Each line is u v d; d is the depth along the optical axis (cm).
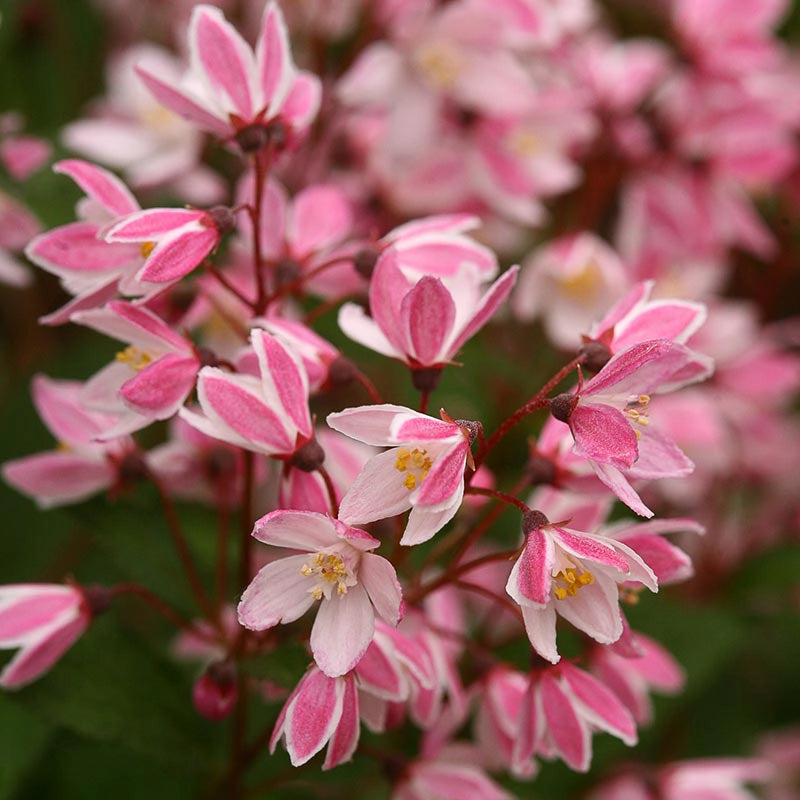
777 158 39
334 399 35
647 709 32
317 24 38
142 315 29
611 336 29
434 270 31
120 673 32
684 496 39
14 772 33
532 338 39
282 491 29
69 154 37
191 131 38
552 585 28
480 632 35
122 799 35
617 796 36
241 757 31
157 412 29
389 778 31
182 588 33
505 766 31
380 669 29
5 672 30
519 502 28
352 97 37
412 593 30
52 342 39
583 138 39
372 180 38
